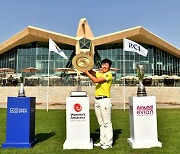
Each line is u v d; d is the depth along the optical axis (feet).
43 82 100.22
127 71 146.30
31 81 102.32
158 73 154.71
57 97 90.99
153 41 143.13
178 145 20.54
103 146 19.98
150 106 20.58
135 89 92.22
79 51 143.95
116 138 24.00
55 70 131.44
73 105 20.56
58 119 39.55
